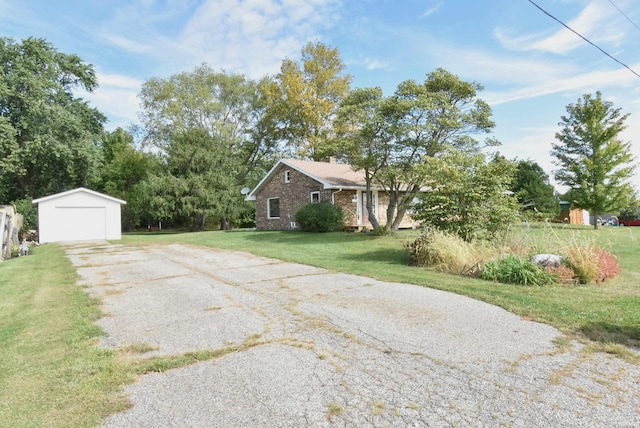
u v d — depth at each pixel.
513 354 3.63
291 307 5.45
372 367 3.43
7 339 4.38
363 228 19.28
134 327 4.77
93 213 21.38
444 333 4.24
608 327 4.26
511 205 9.68
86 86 29.53
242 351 3.90
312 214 18.17
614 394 2.85
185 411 2.79
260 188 24.31
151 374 3.43
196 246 14.69
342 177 20.53
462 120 15.46
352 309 5.26
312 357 3.69
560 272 6.73
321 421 2.60
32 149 24.33
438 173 9.82
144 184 26.75
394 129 14.21
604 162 20.36
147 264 10.28
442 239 8.79
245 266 9.38
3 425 2.63
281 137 35.28
